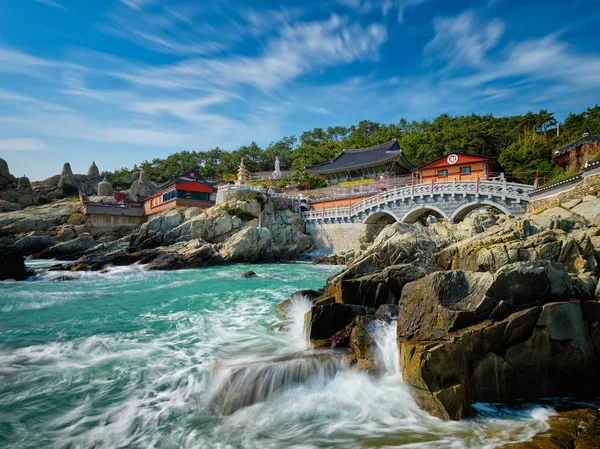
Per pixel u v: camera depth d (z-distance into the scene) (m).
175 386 8.66
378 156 52.69
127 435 6.88
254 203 45.62
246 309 16.64
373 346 9.75
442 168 39.91
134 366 9.66
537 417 7.24
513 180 43.22
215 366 9.14
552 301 8.78
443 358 7.54
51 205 56.28
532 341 8.16
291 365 8.79
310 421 7.45
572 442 6.12
